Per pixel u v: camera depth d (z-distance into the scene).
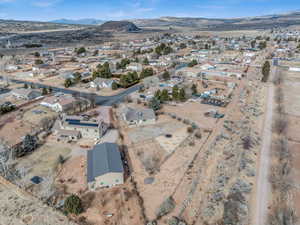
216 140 45.50
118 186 33.16
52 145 44.28
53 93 78.00
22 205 29.55
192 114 58.78
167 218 27.59
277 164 37.84
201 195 31.23
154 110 60.62
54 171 36.34
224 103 66.19
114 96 74.69
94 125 47.03
